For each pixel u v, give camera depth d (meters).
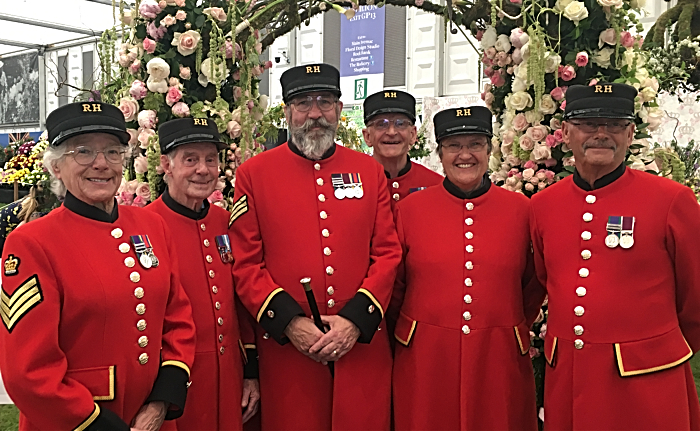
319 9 2.92
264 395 2.24
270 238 2.24
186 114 2.56
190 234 2.12
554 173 2.59
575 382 1.93
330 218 2.25
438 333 2.19
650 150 2.70
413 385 2.22
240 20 2.70
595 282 1.92
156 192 2.61
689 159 4.58
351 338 2.10
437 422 2.18
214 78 2.57
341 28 6.58
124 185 2.61
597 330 1.90
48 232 1.59
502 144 2.71
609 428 1.88
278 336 2.10
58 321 1.54
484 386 2.16
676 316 1.93
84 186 1.63
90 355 1.59
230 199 2.73
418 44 6.33
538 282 2.29
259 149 3.15
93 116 1.62
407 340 2.25
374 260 2.27
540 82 2.46
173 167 2.10
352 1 2.82
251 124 2.85
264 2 2.83
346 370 2.20
